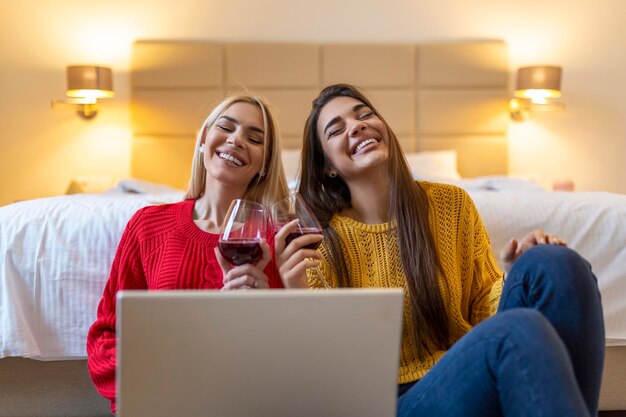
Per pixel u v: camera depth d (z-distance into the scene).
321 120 1.55
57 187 3.99
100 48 3.98
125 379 0.90
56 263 1.78
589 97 4.07
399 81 4.03
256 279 1.22
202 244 1.45
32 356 1.75
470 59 4.02
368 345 0.92
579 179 4.11
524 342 0.95
